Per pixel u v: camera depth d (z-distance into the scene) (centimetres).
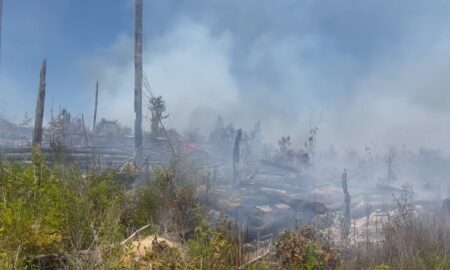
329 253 664
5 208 485
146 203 723
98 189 647
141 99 1593
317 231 759
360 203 1377
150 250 554
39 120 1284
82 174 725
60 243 502
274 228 919
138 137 1552
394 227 824
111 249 487
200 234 631
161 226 672
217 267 551
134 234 568
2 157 689
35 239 477
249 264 593
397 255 729
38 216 519
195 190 870
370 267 682
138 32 1659
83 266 455
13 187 566
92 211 568
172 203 724
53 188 563
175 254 534
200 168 1134
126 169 971
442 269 662
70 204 550
